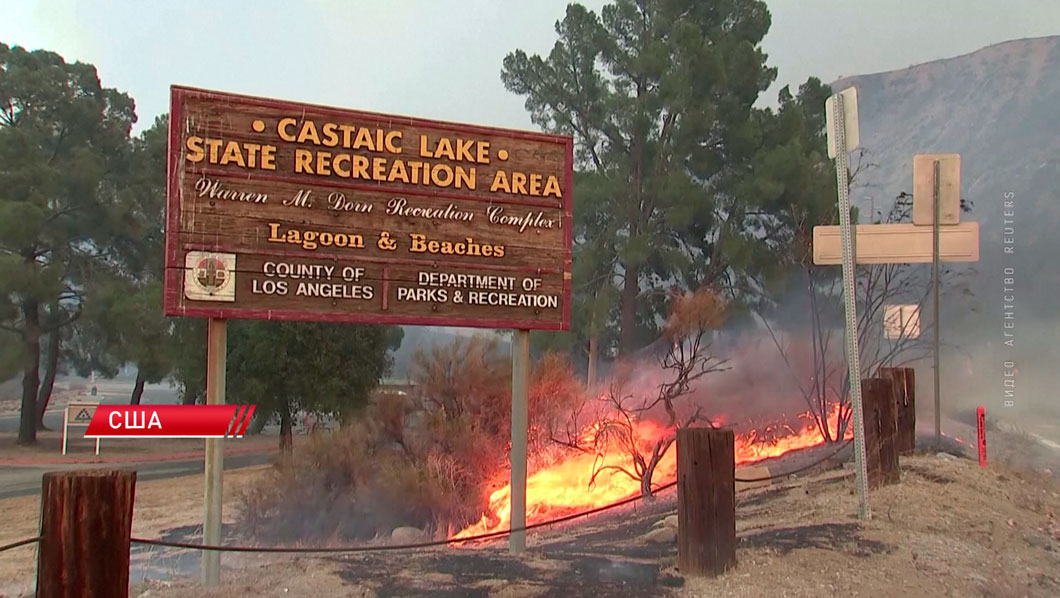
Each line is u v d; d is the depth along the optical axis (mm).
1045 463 11922
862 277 15148
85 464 29844
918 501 8367
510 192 7465
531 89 33938
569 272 7637
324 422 25438
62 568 4281
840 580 6105
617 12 33062
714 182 31562
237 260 6512
